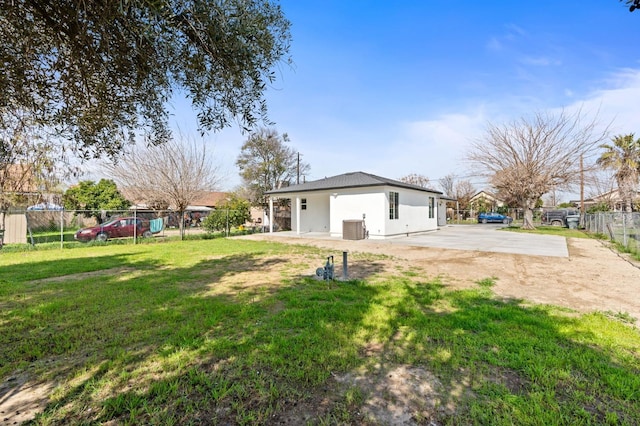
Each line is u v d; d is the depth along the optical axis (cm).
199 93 305
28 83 262
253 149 2786
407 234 1667
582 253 998
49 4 206
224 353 291
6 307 444
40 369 266
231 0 237
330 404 214
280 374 253
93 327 364
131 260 884
